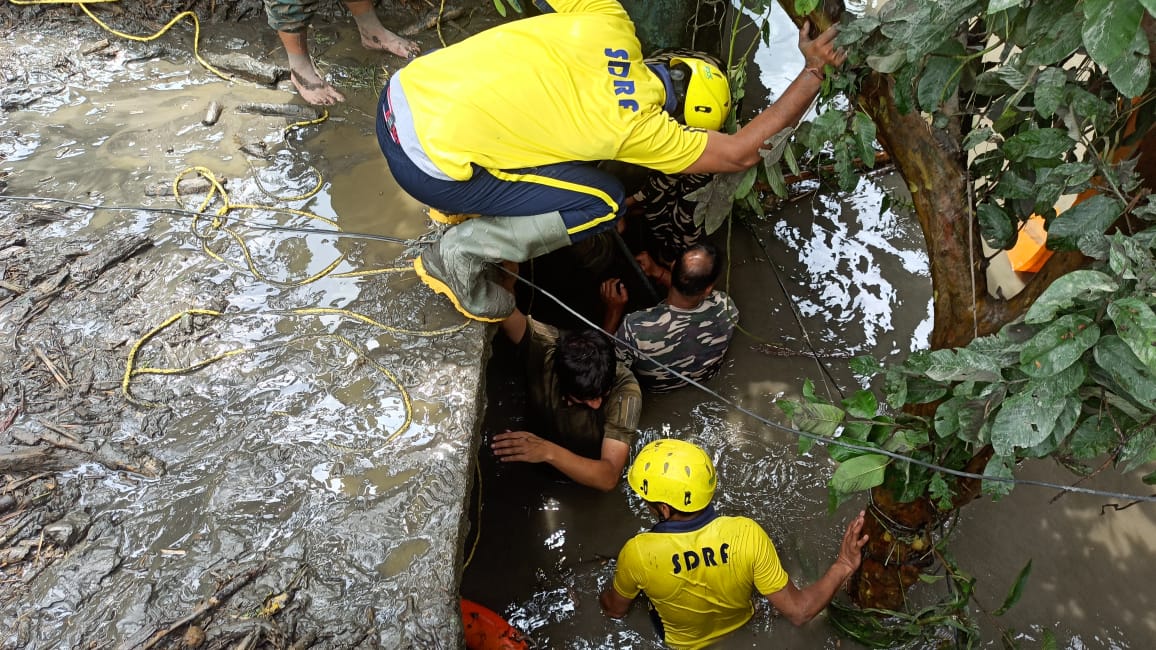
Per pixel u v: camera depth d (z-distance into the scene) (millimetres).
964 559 3391
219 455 2578
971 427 2076
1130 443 1931
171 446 2592
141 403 2684
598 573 3377
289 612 2258
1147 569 3344
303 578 2322
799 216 4504
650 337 3596
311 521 2439
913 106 2051
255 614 2246
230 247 3164
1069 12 1670
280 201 3354
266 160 3514
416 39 4148
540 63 2494
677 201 3965
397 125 2660
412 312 2996
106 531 2395
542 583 3344
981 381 2037
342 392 2760
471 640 2848
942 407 2113
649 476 2863
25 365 2740
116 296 2971
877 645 3117
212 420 2662
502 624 2896
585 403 3312
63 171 3393
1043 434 1800
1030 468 3631
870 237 4438
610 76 2506
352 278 3096
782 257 4371
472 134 2520
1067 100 1829
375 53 4039
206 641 2191
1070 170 1844
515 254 2760
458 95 2525
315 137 3627
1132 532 3424
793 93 2355
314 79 3740
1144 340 1560
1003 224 2193
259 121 3664
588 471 3316
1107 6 1382
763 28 2619
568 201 2652
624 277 4309
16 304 2904
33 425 2590
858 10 4961
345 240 3223
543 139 2510
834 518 3527
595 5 2676
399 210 3348
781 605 2934
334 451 2605
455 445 2639
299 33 3572
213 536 2398
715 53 4082
